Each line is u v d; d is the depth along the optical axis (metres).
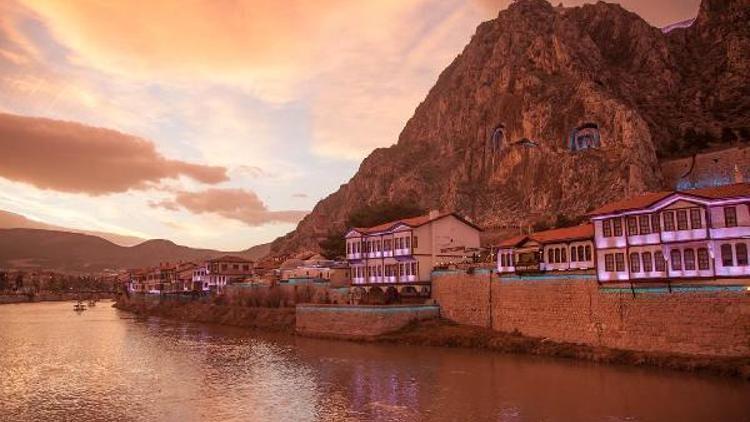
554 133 164.25
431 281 85.88
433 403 42.69
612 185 138.50
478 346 67.62
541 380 48.69
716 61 185.75
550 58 185.00
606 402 40.41
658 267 52.78
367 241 98.00
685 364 48.09
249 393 49.22
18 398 49.25
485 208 175.00
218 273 158.62
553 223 132.00
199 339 93.44
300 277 115.06
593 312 58.59
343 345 77.19
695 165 139.75
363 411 41.38
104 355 75.81
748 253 47.22
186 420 40.84
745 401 38.31
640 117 149.12
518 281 68.88
